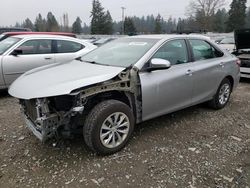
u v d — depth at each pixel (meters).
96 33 68.00
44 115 3.32
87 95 3.47
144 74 4.03
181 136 4.39
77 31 75.75
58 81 3.51
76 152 3.82
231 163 3.64
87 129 3.55
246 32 8.23
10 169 3.45
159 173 3.39
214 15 56.62
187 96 4.79
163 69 4.09
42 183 3.19
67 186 3.14
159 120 5.03
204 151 3.93
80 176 3.31
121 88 3.77
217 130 4.69
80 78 3.54
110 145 3.73
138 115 4.11
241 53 8.90
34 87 3.45
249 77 8.52
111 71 3.80
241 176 3.36
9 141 4.14
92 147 3.61
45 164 3.55
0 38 8.47
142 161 3.63
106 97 3.87
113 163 3.58
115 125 3.75
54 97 3.39
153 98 4.16
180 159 3.70
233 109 5.85
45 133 3.35
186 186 3.16
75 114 3.43
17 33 8.59
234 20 61.62
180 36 4.82
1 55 6.62
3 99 6.48
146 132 4.49
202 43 5.22
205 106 5.84
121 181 3.23
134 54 4.28
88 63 4.46
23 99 3.71
